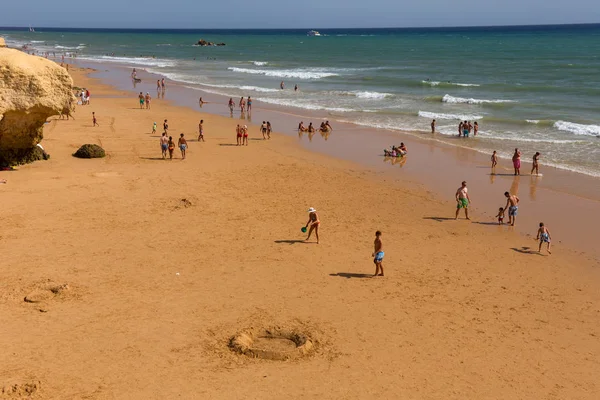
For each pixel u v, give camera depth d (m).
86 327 14.04
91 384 11.83
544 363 13.07
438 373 12.56
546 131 39.56
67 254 18.33
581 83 65.25
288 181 27.91
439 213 23.61
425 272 17.86
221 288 16.42
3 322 14.09
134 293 15.91
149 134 38.00
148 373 12.27
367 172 29.92
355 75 80.69
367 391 11.84
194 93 62.03
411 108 50.62
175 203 23.84
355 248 19.66
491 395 11.84
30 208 22.45
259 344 13.55
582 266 18.50
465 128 38.12
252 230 21.09
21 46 166.88
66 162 29.69
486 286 16.97
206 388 11.80
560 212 23.67
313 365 12.73
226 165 30.64
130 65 105.06
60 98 27.84
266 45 189.38
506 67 89.12
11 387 11.49
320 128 40.62
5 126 26.78
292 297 15.98
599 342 14.03
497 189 26.92
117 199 24.05
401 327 14.49
